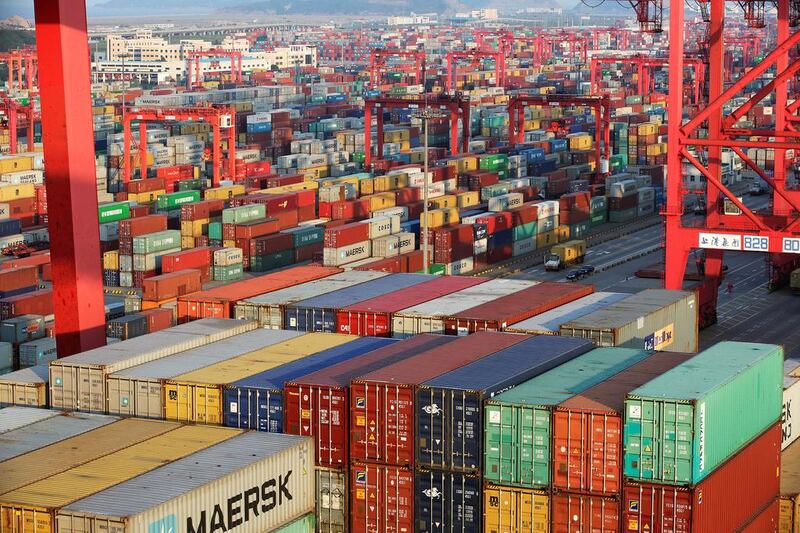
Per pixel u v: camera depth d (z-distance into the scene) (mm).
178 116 182375
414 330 66438
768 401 52250
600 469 45562
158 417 53469
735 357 51562
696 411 43781
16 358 96250
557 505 46312
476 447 47250
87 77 59125
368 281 78688
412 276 80562
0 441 47875
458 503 47844
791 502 53750
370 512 49344
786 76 92875
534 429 46281
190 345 60188
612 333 61406
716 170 96688
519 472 46719
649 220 176375
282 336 62656
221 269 130125
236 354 58375
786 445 59094
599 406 45875
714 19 96562
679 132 84562
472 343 57219
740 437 48875
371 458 49000
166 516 40906
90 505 40562
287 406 50469
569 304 71312
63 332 60031
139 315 98062
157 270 131625
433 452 48000
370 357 55531
